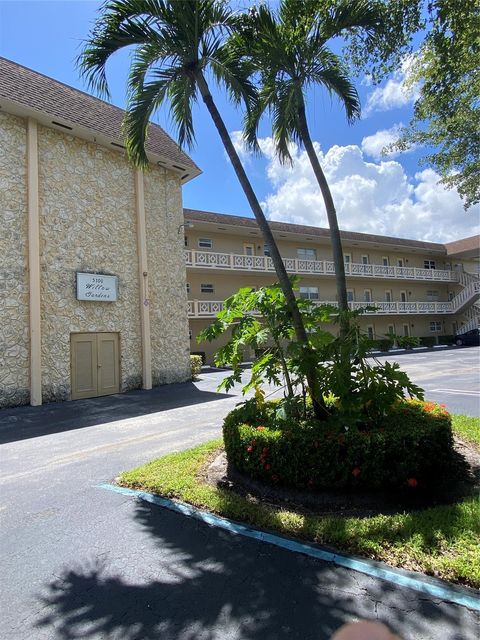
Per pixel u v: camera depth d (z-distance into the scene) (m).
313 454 4.10
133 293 14.00
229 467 4.89
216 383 14.78
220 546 3.32
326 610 2.49
